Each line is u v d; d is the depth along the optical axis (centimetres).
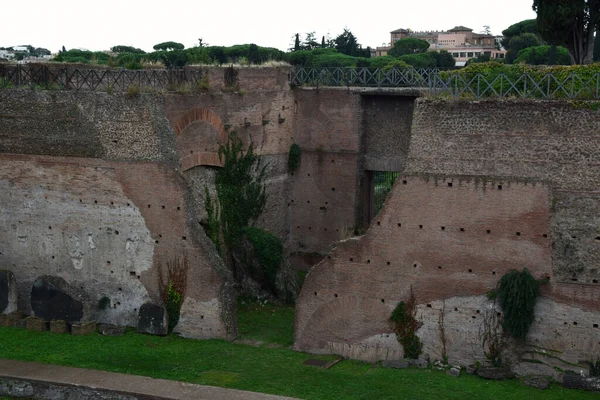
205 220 3647
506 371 2731
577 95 2697
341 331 2984
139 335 3191
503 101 2741
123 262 3275
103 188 3272
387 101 4022
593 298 2650
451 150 2809
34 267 3447
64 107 3312
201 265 3141
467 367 2805
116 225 3269
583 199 2667
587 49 4141
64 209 3359
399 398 2552
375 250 2916
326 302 2998
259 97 3919
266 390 2614
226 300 3141
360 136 4069
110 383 2653
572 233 2678
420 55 7819
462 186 2791
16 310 3397
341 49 8719
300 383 2683
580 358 2675
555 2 4019
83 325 3197
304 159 4206
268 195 4062
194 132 3525
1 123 3431
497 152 2753
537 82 2822
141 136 3195
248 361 2909
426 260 2852
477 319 2795
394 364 2858
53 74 3422
